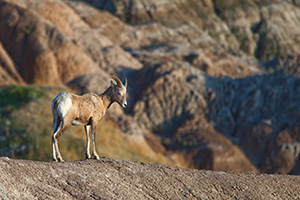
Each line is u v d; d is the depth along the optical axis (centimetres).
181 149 18725
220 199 3959
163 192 3772
